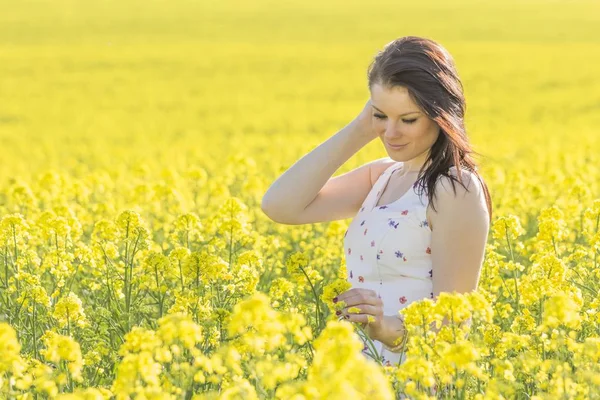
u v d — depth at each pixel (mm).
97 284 8547
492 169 17703
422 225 5480
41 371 4801
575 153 24609
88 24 80250
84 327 7109
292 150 26828
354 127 6008
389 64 5258
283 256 11008
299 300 7621
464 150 5398
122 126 37312
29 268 8633
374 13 89875
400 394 5152
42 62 57250
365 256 5660
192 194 16516
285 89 48312
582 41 68750
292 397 3691
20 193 13109
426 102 5215
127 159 27281
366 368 3475
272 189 6105
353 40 70000
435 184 5410
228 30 77625
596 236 8258
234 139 31266
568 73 51562
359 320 5211
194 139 32562
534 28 77312
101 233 9203
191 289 7098
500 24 80188
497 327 6016
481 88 47000
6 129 36000
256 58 59781
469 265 5398
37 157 27641
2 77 51875
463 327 5133
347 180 6281
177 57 60062
